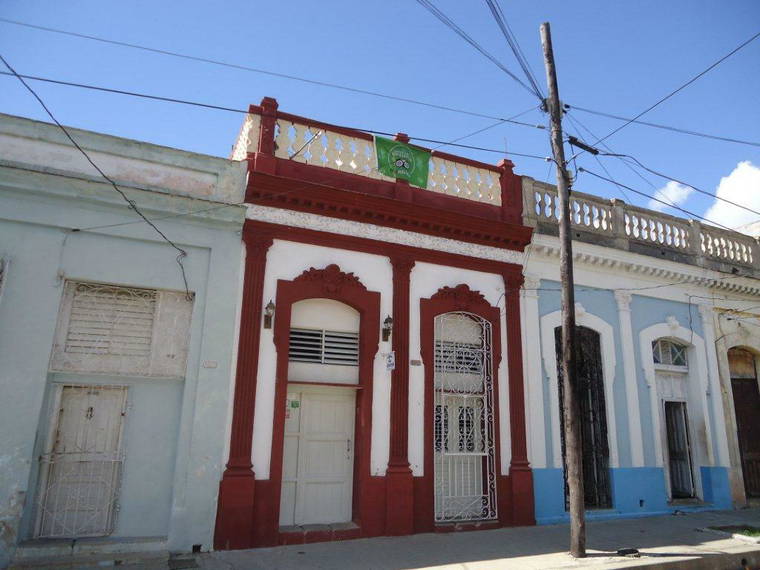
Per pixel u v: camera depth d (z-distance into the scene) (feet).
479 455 33.55
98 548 24.16
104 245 27.07
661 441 40.50
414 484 30.94
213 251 28.94
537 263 38.11
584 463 38.17
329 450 30.63
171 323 27.96
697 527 33.86
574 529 26.23
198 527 25.82
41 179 26.13
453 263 35.17
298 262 30.81
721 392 44.06
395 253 33.30
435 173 36.24
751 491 44.57
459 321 35.19
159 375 27.20
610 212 42.16
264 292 29.63
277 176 30.22
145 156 28.86
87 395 26.32
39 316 25.27
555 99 30.32
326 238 31.53
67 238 26.48
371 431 30.45
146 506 25.84
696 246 45.39
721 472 41.86
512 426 34.32
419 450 31.53
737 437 43.91
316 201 31.32
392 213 33.19
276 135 32.07
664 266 42.80
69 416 25.84
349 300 31.42
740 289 46.68
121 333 27.07
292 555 25.52
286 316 29.71
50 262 25.91
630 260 41.37
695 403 42.96
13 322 24.77
